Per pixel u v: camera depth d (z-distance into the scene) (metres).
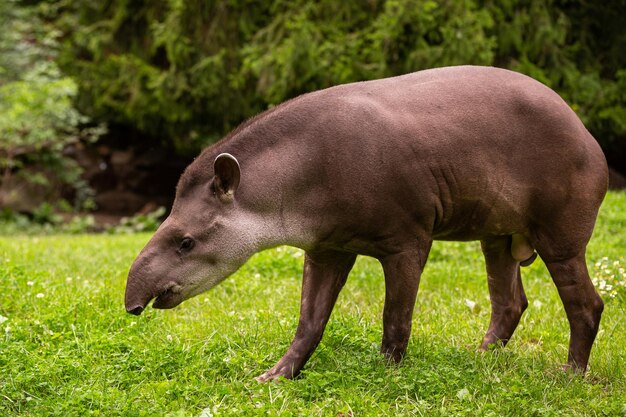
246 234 6.81
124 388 6.99
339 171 6.79
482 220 7.27
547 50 21.22
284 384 6.89
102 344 7.80
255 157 6.93
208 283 6.87
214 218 6.77
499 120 7.12
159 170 27.45
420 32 20.09
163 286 6.70
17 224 24.20
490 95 7.20
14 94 23.31
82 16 26.23
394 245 6.99
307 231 6.93
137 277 6.67
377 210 6.82
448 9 20.11
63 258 13.37
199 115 24.61
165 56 25.69
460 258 12.96
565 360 7.98
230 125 24.47
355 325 8.31
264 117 7.08
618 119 20.91
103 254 13.83
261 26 23.67
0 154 26.34
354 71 20.58
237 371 7.33
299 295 10.42
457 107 7.08
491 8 20.94
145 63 24.45
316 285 7.48
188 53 23.42
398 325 7.18
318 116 6.95
